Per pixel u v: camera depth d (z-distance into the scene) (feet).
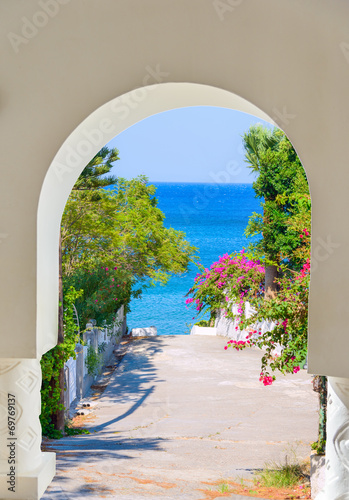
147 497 14.58
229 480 17.48
